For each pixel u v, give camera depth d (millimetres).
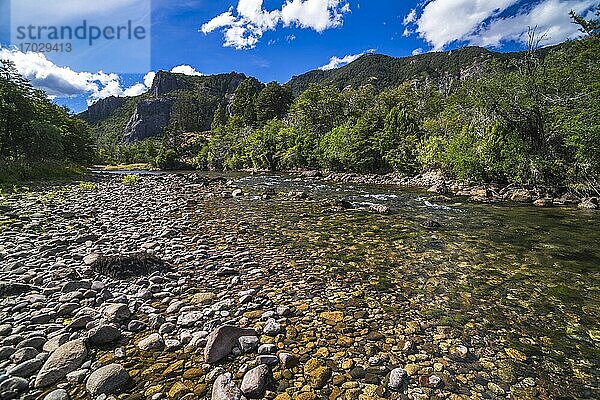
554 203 21281
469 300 6898
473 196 25031
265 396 3988
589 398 4145
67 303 6055
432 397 4059
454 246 10961
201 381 4250
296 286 7414
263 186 31750
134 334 5312
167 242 10656
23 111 40906
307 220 14859
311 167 61312
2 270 7730
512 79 28672
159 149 113688
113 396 3949
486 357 4945
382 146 46281
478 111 31594
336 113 76000
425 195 25250
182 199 21219
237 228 13000
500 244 11289
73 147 63344
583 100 24219
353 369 4551
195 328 5504
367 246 10828
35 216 13969
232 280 7551
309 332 5488
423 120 50156
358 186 32688
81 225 12656
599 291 7430
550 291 7402
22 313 5777
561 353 5098
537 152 26766
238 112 127000
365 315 6133
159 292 6910
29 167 35000
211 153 90125
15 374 4238
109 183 33875
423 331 5625
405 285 7617
